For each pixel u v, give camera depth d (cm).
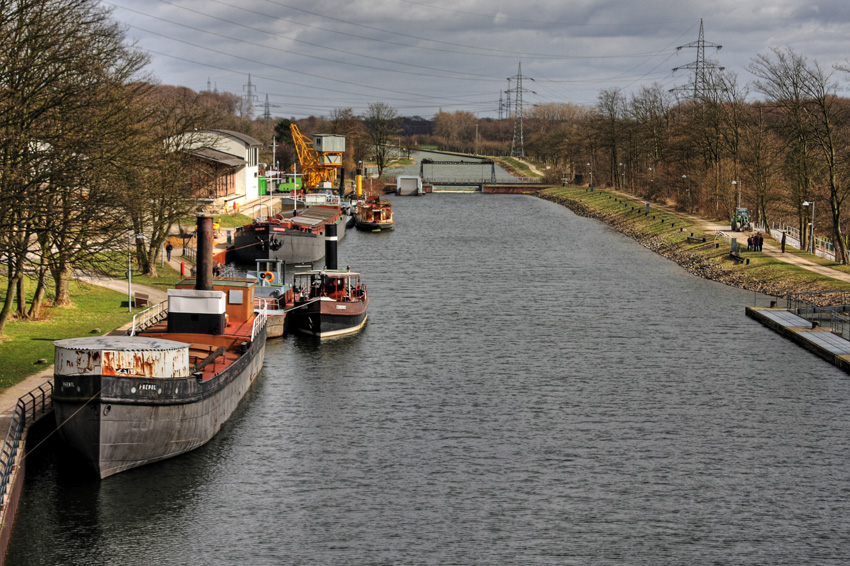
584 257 13875
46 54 6388
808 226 14225
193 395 4934
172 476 4841
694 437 5625
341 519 4434
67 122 6519
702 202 18075
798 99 11825
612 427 5791
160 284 9600
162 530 4272
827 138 12138
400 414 5991
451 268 12544
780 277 10850
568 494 4762
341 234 15938
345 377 6850
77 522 4300
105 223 7219
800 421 5938
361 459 5184
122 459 4641
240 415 5881
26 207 5800
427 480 4916
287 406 6106
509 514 4522
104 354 4472
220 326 6266
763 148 14812
